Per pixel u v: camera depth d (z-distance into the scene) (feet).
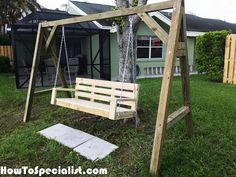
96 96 15.58
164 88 9.45
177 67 41.88
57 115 17.25
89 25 37.96
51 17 36.83
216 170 9.66
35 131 14.12
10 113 18.22
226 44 31.76
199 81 33.50
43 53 16.53
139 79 36.83
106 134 13.53
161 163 10.11
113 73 41.27
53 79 35.53
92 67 37.83
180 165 10.05
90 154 11.28
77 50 45.83
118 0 15.58
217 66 32.89
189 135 12.85
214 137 12.67
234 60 30.89
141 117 15.65
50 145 12.16
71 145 12.19
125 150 11.69
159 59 44.47
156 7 10.03
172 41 9.34
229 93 23.71
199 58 35.29
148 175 9.45
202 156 10.64
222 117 15.75
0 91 26.17
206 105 18.66
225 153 10.94
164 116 9.41
